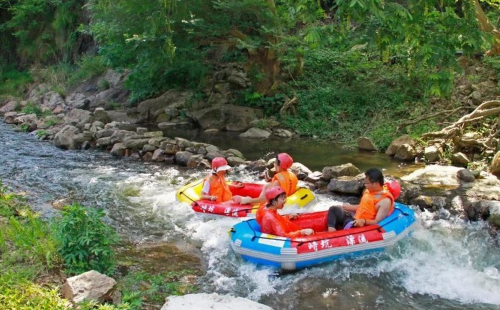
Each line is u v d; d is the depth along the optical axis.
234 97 14.62
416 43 8.55
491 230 6.39
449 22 8.48
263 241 5.34
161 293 4.74
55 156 10.58
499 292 4.86
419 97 13.10
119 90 16.70
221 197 6.92
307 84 14.45
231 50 15.98
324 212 6.01
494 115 10.51
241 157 10.33
